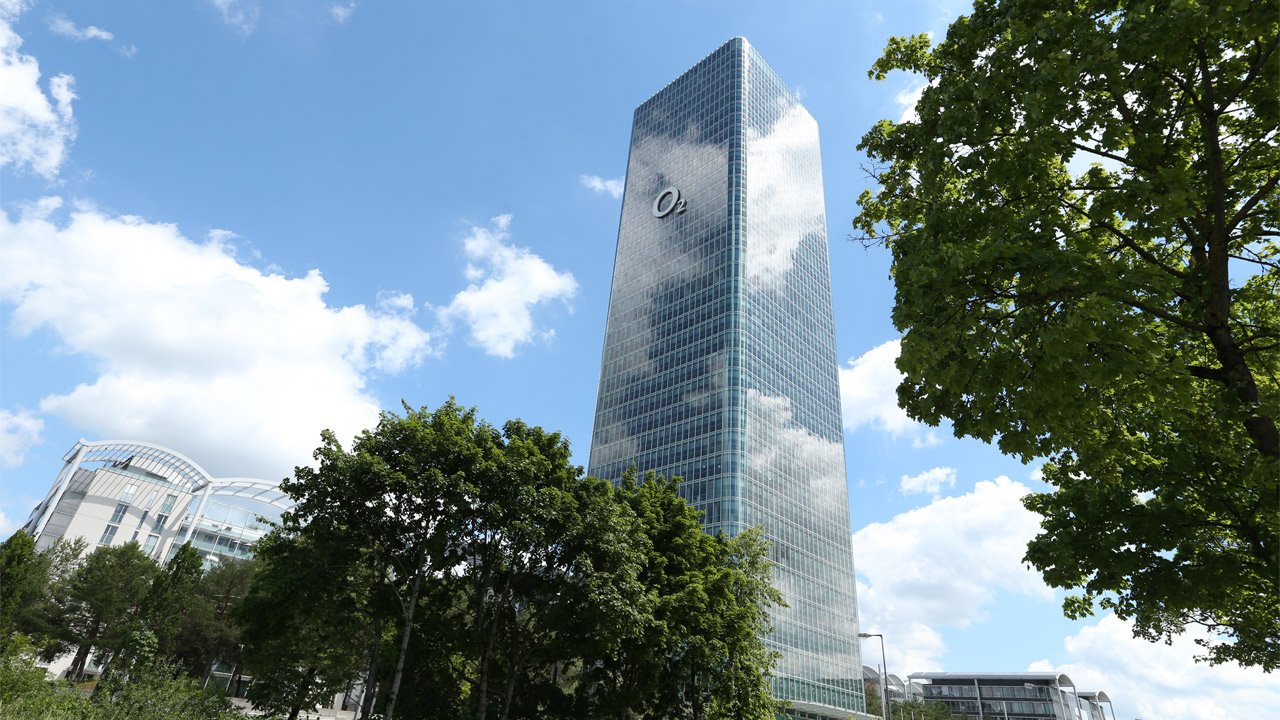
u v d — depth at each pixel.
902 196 13.31
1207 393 12.64
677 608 29.00
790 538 101.38
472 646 27.50
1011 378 9.95
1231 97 9.52
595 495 29.31
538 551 28.62
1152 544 12.75
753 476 98.50
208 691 31.62
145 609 52.22
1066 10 10.33
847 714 97.44
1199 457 12.67
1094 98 9.88
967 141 10.60
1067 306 9.08
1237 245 10.92
